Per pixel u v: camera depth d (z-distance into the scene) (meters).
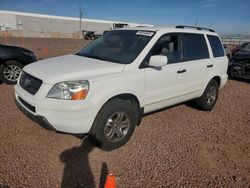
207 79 5.21
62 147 3.64
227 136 4.44
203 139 4.24
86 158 3.40
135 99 3.84
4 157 3.30
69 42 34.19
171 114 5.36
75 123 3.15
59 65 3.71
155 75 3.97
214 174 3.24
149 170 3.23
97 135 3.41
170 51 4.36
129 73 3.64
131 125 3.76
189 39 4.80
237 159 3.65
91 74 3.37
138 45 4.07
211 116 5.43
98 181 2.95
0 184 2.79
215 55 5.46
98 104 3.24
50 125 3.16
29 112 3.33
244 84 9.41
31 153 3.44
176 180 3.07
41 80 3.26
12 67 7.07
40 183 2.85
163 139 4.13
